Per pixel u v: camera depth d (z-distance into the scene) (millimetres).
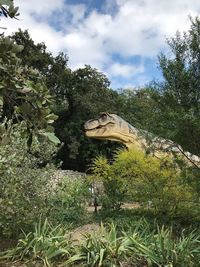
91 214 11727
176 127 8438
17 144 8922
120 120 14594
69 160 33344
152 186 10508
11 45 3033
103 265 6598
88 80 34156
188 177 8664
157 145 9016
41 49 34125
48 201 10102
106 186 11406
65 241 7207
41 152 9961
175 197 10305
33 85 3275
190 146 8672
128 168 10984
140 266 6605
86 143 32500
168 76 9148
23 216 8711
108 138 14539
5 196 8570
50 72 34094
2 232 8703
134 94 33000
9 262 6984
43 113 3309
